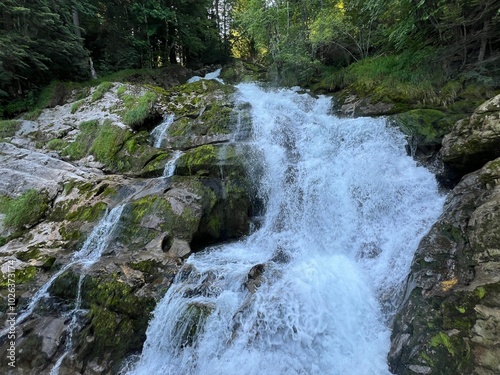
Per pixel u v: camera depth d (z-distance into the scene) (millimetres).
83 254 5066
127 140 7547
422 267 3535
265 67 16172
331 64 12734
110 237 5172
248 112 8242
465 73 6590
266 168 6410
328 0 11570
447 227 3758
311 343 3416
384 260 4418
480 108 4613
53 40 9906
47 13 8953
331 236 5320
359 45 10945
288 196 6055
